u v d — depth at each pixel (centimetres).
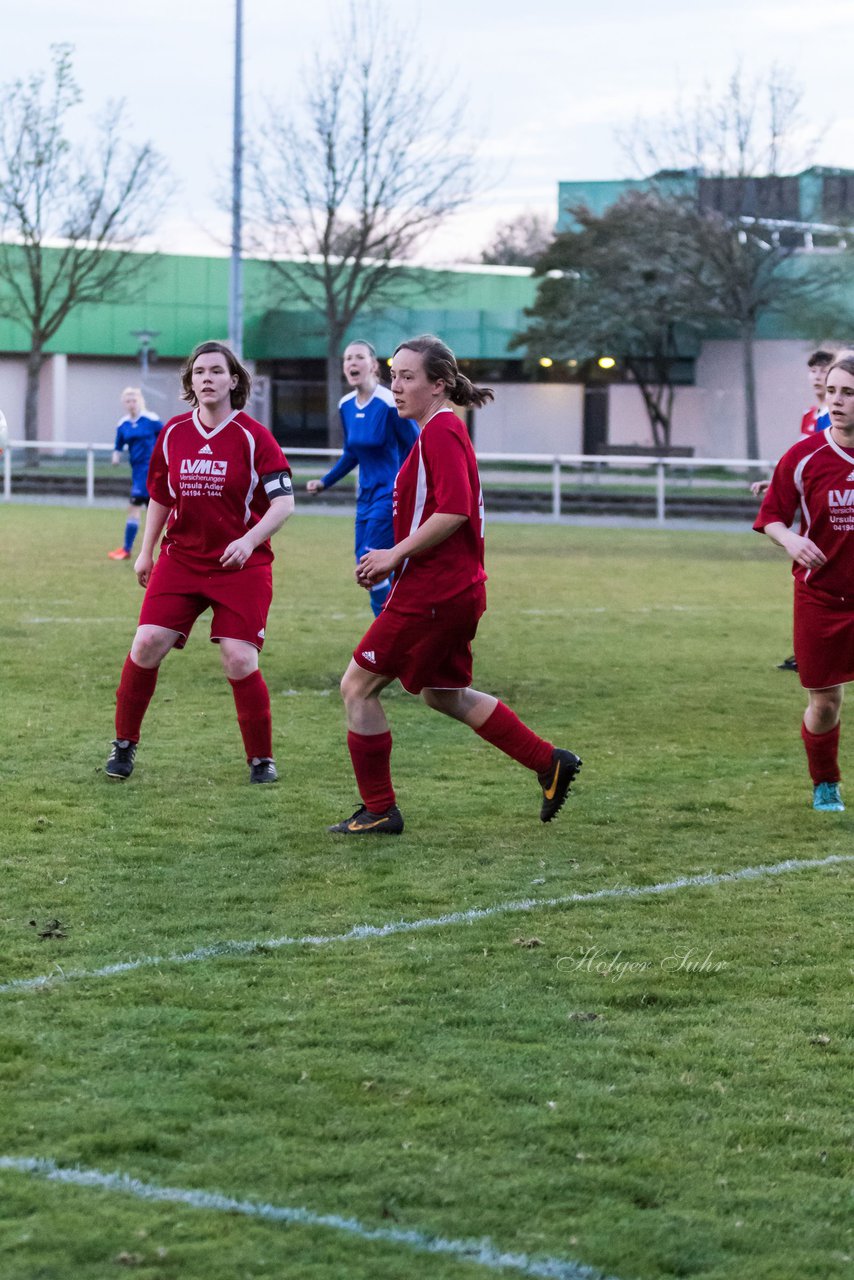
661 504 6181
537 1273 648
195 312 11119
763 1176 742
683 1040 910
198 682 2194
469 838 1383
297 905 1164
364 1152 750
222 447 1513
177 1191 707
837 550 1441
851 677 1474
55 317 10138
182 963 1023
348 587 3519
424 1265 651
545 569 4169
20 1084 818
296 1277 640
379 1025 920
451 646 1320
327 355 10881
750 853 1353
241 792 1530
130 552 4028
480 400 1316
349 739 1380
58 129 10000
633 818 1473
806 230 9231
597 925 1133
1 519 5562
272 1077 838
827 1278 653
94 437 11219
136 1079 827
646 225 9262
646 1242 675
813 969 1041
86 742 1750
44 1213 684
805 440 1446
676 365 10500
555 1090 830
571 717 2011
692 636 2838
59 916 1120
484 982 1001
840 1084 851
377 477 2180
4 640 2539
